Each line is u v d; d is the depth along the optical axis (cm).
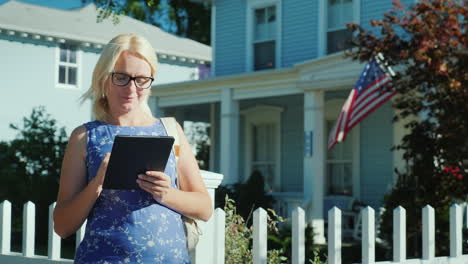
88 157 251
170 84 1486
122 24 2236
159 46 2189
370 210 422
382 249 936
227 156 1362
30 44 1916
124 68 250
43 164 1553
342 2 1388
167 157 235
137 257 238
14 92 1877
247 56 1551
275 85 1298
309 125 1212
